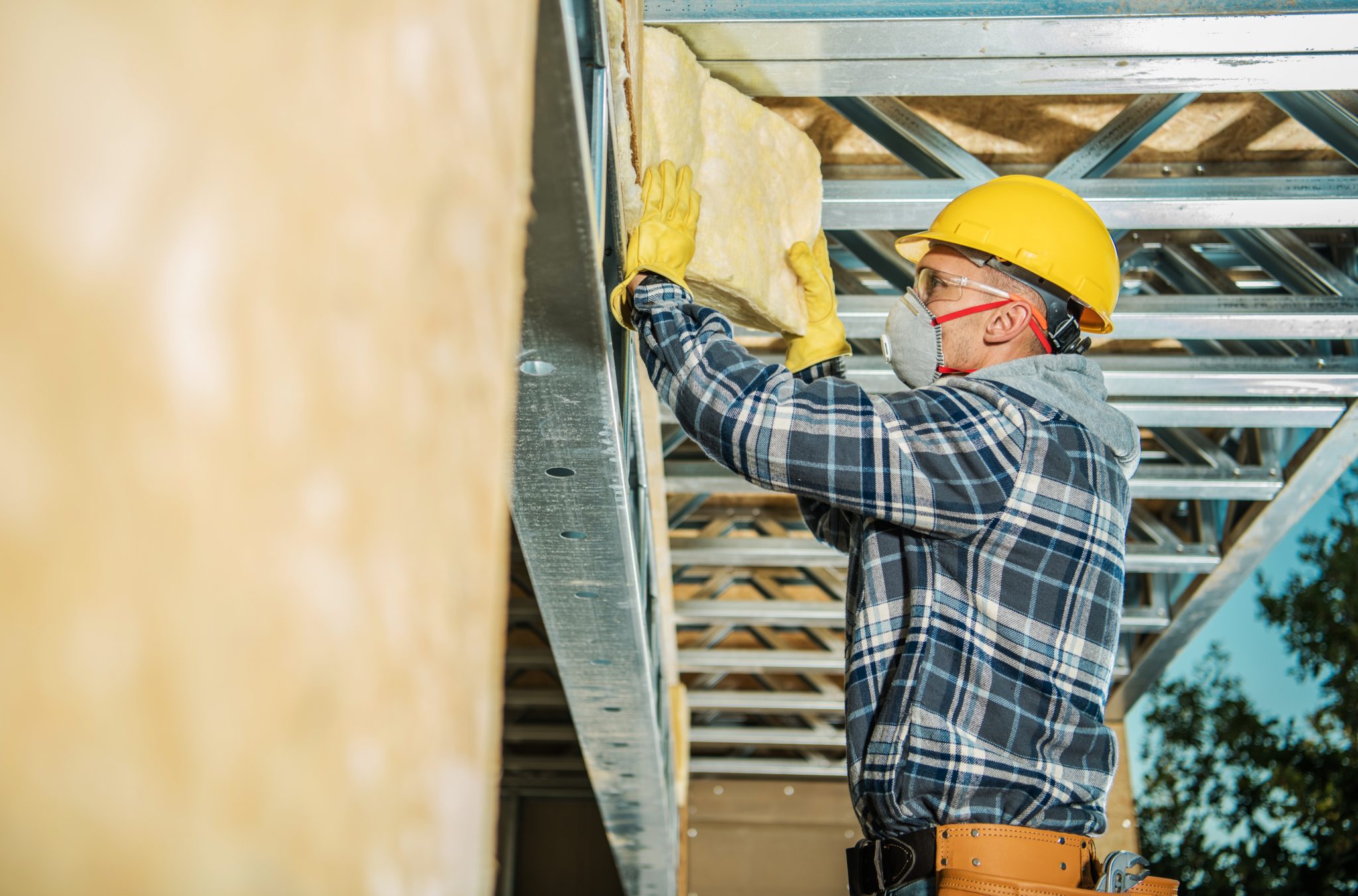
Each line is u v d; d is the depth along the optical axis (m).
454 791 0.26
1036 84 2.71
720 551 5.80
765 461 1.48
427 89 0.27
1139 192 3.25
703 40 2.55
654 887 6.70
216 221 0.17
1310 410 4.30
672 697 7.29
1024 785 1.40
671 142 1.96
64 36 0.14
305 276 0.20
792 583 7.12
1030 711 1.43
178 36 0.16
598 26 1.48
